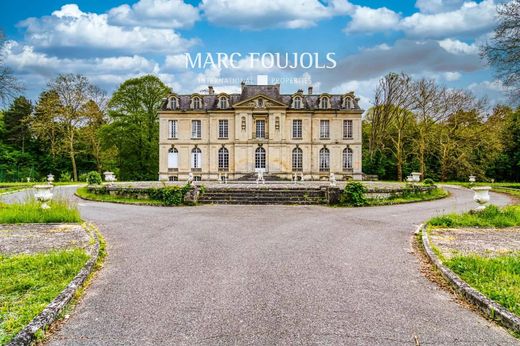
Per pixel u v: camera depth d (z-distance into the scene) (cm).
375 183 3253
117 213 1616
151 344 450
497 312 519
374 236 1103
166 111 4906
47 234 1072
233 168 4881
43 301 557
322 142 4866
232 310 545
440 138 4516
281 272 732
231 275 711
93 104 4703
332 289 637
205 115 4922
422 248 947
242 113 4844
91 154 5447
